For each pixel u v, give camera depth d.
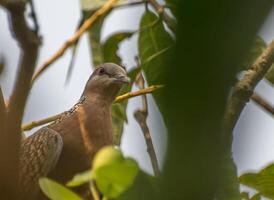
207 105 1.67
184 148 1.67
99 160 3.49
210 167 1.68
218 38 1.66
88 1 8.17
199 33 1.66
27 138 10.62
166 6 9.15
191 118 1.67
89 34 9.62
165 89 1.71
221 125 1.69
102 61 9.78
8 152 4.66
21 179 10.07
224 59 1.66
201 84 1.67
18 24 3.00
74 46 6.96
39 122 9.07
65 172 10.41
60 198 4.22
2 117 4.50
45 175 10.18
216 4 1.65
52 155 10.23
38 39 3.14
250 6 1.66
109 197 3.55
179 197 1.66
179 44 1.68
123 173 3.42
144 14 9.56
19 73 3.34
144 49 9.75
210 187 1.68
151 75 8.93
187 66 1.67
